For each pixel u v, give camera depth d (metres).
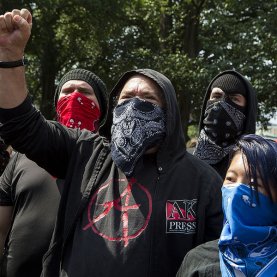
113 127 2.30
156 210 2.14
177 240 2.15
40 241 2.61
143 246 2.09
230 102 3.50
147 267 2.08
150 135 2.25
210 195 2.26
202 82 14.99
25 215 2.68
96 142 2.35
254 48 15.14
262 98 15.54
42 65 20.17
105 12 17.06
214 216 2.25
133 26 19.23
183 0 16.59
